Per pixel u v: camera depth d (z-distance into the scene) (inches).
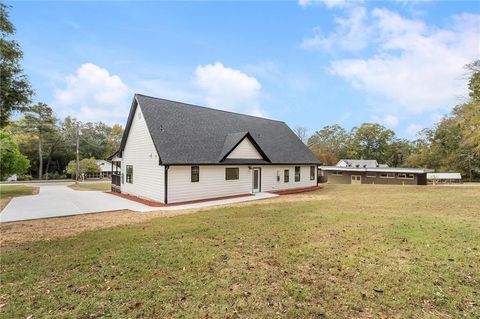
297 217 361.1
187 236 271.3
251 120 919.0
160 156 549.6
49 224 355.3
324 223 319.9
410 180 1323.8
